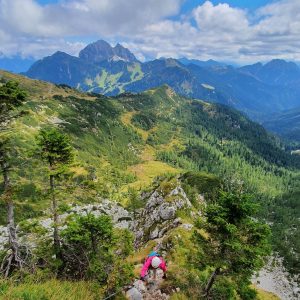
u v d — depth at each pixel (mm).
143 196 126625
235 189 22906
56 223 27281
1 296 12977
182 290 22391
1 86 24047
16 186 26125
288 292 115062
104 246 28328
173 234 47094
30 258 26031
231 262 21781
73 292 16562
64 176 27797
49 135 27109
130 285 22172
